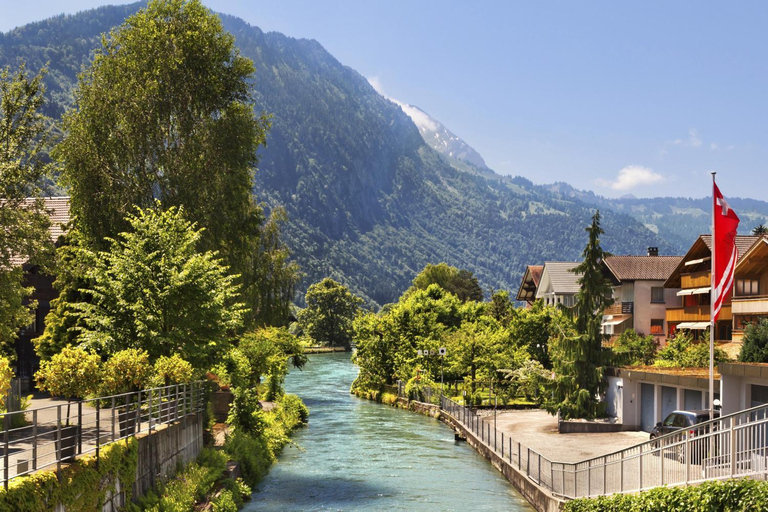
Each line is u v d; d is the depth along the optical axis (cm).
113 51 4550
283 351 5681
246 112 4738
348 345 19100
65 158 4225
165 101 4438
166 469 2319
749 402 2830
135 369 2289
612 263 7356
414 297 9269
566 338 4425
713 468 1819
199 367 3123
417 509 2723
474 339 5981
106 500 1734
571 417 4372
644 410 4144
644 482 2075
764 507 1448
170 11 4675
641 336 6819
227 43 4712
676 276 6438
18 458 1627
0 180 2922
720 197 2459
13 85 3038
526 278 10281
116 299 3011
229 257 4547
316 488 3086
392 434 4744
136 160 4372
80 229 4166
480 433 4022
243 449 3241
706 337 5391
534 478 2859
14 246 2927
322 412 6022
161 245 3103
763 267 5038
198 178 4331
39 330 4259
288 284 6412
